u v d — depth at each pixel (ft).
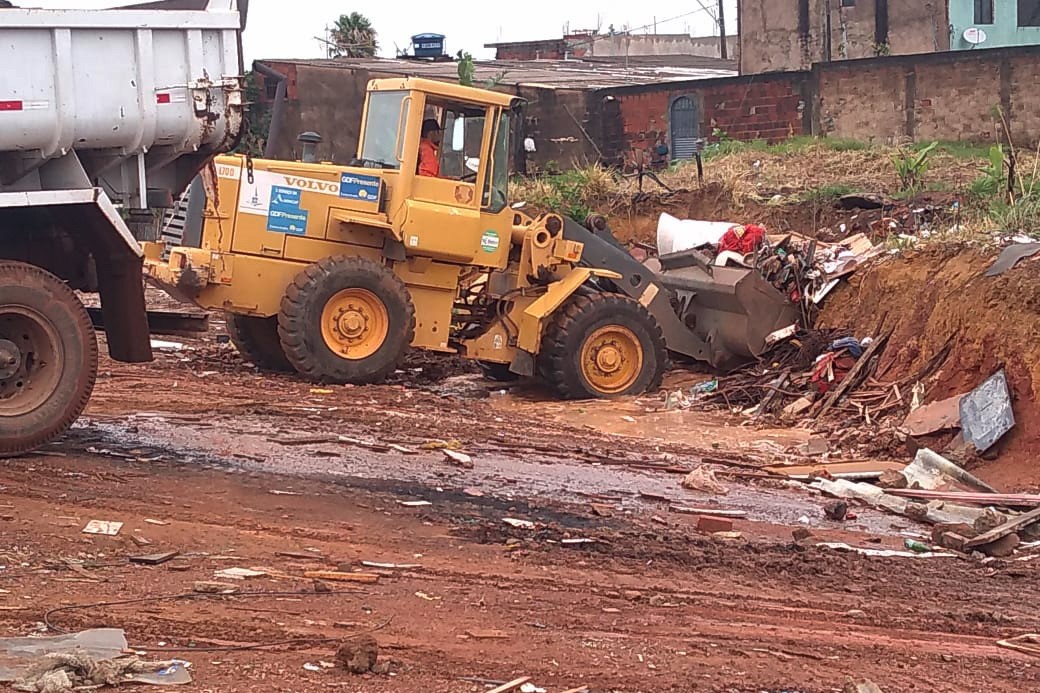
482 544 25.30
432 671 17.62
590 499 30.71
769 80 106.01
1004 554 28.48
